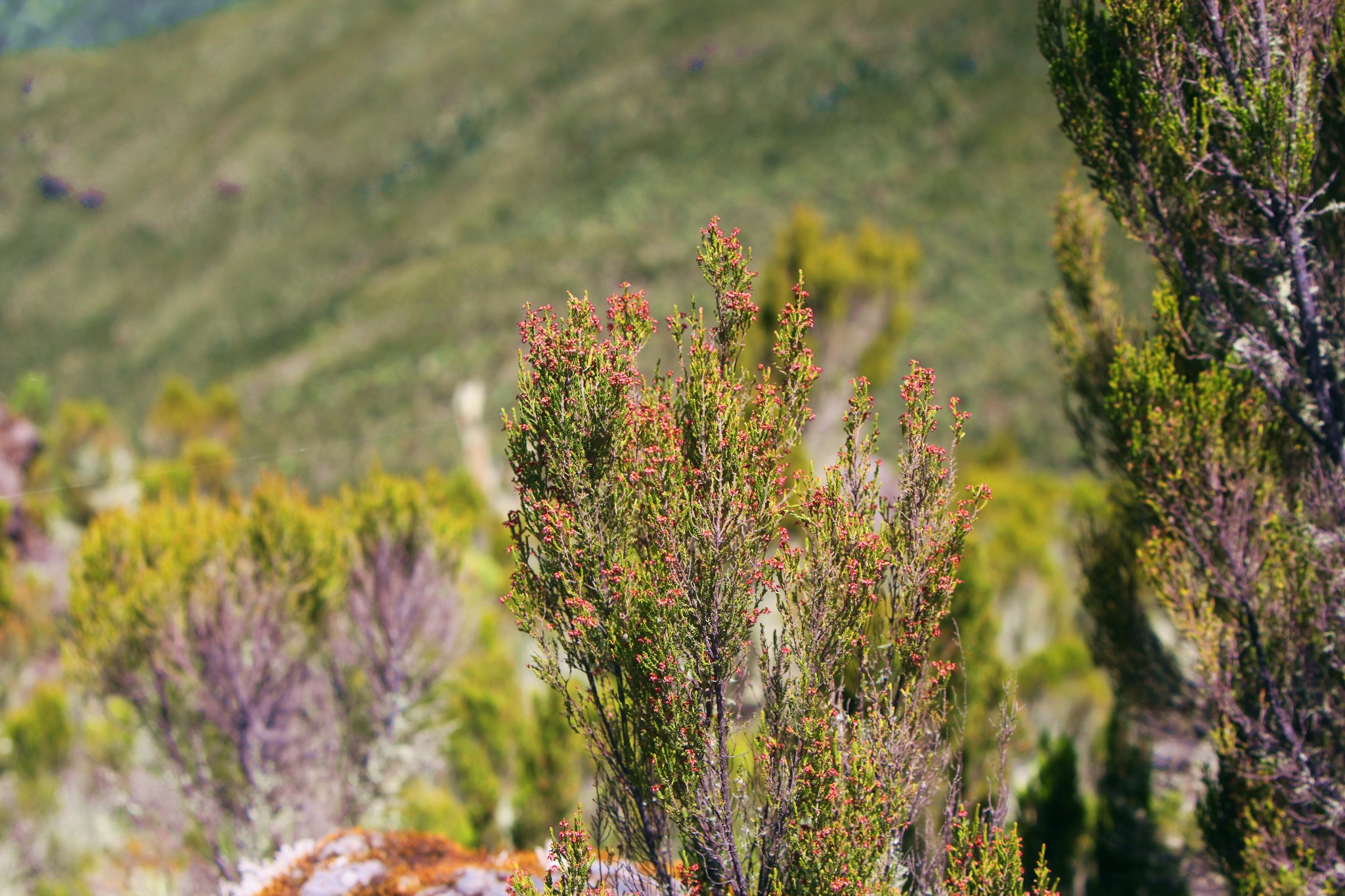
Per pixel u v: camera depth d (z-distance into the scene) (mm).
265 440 62688
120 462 22734
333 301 100875
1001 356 52000
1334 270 4871
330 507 7887
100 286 121375
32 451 21031
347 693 7492
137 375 102688
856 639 3172
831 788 2980
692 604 3020
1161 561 5039
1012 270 61281
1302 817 4965
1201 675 5039
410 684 7590
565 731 7609
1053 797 6715
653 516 3096
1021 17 86875
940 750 3430
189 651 6617
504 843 7703
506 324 71562
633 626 3057
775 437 3176
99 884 7438
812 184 81875
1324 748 4961
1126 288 17328
